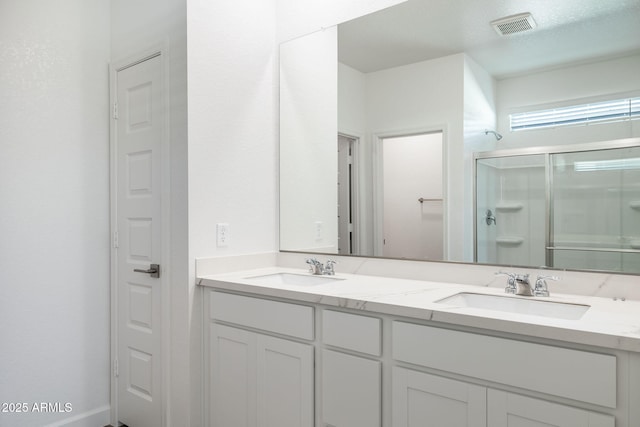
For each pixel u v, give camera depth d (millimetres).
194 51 1917
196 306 1924
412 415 1312
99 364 2223
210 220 1990
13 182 1914
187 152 1892
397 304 1335
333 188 2164
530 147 1608
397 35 1962
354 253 2094
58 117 2072
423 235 1877
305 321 1564
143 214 2100
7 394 1890
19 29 1938
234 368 1805
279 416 1646
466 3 1772
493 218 1691
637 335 979
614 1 1462
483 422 1178
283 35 2354
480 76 1731
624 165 1423
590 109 1491
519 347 1119
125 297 2191
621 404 997
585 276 1493
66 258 2094
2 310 1875
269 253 2309
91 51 2215
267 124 2318
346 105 2119
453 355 1229
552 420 1073
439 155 1839
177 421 1929
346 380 1461
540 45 1599
